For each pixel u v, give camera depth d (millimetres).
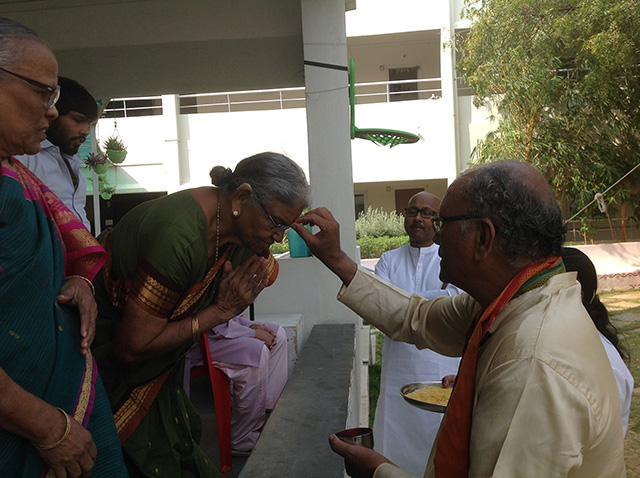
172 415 1819
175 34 4070
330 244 1837
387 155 14289
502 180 1179
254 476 1677
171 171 14320
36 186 1333
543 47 11562
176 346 1646
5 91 1087
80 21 4109
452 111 13938
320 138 3762
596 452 1036
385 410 3162
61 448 1131
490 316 1177
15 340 1098
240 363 2811
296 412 2199
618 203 12992
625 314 8039
